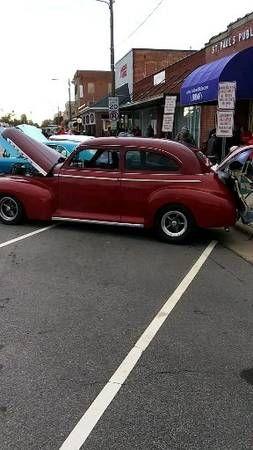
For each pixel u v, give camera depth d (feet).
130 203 30.66
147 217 30.25
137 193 30.37
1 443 10.76
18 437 10.97
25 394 12.64
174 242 29.71
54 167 33.06
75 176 31.81
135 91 126.52
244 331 16.83
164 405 12.30
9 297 19.67
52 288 20.85
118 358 14.71
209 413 12.00
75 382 13.28
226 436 11.14
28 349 15.14
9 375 13.56
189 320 17.72
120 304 19.17
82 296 19.97
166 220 29.78
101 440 10.94
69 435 11.07
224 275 23.29
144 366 14.26
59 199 32.53
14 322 17.19
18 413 11.83
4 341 15.67
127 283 21.77
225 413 12.01
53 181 32.53
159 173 30.12
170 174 29.94
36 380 13.33
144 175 30.32
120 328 16.89
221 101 36.63
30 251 26.96
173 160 30.04
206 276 23.08
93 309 18.58
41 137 57.93
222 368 14.23
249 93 49.21
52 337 16.03
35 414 11.81
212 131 56.70
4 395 12.57
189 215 29.32
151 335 16.39
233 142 54.03
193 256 26.81
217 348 15.51
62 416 11.75
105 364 14.32
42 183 32.96
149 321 17.56
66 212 32.45
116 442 10.89
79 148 31.99
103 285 21.40
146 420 11.68
